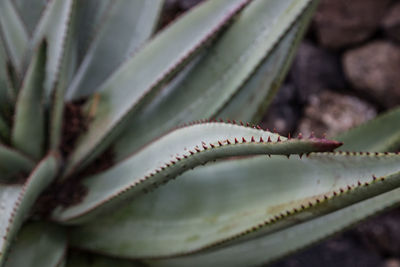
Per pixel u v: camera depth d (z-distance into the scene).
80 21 1.01
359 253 1.16
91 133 0.94
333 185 0.73
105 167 0.96
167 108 0.96
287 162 0.87
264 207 0.88
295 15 0.89
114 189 0.89
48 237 0.91
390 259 1.17
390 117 0.93
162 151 0.84
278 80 0.95
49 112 0.93
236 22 0.94
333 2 1.28
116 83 0.96
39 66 0.86
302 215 0.75
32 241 0.91
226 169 0.92
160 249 0.91
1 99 0.94
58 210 0.92
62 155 0.95
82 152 0.94
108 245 0.92
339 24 1.29
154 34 1.03
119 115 0.94
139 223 0.92
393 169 0.67
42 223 0.92
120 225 0.93
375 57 1.28
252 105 0.96
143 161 0.88
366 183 0.63
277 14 0.91
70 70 0.96
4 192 0.85
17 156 0.92
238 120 0.96
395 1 1.29
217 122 0.73
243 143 0.60
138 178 0.85
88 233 0.93
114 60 1.02
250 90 0.96
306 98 1.29
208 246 0.88
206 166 0.92
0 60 0.93
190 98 0.95
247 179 0.90
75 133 0.95
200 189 0.92
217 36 0.94
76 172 0.94
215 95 0.94
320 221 0.90
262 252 0.92
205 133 0.75
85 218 0.91
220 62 0.94
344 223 0.89
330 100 1.28
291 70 1.30
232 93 0.92
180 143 0.80
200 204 0.91
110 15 1.01
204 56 0.95
